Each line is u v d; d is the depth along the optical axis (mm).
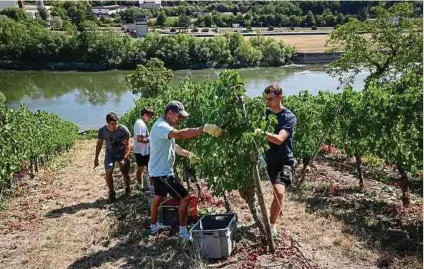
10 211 9945
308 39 94438
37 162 17500
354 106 10148
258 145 5816
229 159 6430
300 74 70875
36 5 176625
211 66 84250
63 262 6629
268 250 6156
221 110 6078
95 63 86625
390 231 7262
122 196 10375
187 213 6746
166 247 6676
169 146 6625
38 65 87500
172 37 85875
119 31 126875
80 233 7867
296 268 5688
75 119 49938
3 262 6770
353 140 10156
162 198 6867
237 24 130000
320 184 10781
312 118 12344
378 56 27703
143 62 85562
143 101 18750
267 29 113688
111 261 6449
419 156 8320
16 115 16141
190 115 8414
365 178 11812
